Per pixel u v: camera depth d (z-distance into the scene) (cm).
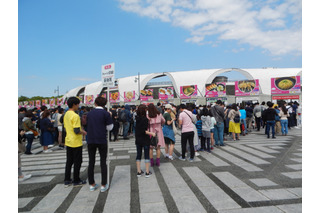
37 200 338
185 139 562
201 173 450
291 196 323
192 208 292
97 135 362
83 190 374
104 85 458
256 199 316
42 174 486
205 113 656
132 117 1157
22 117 783
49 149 800
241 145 779
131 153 684
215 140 783
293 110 1310
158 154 517
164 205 303
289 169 467
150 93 3953
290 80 2805
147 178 426
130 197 335
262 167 488
